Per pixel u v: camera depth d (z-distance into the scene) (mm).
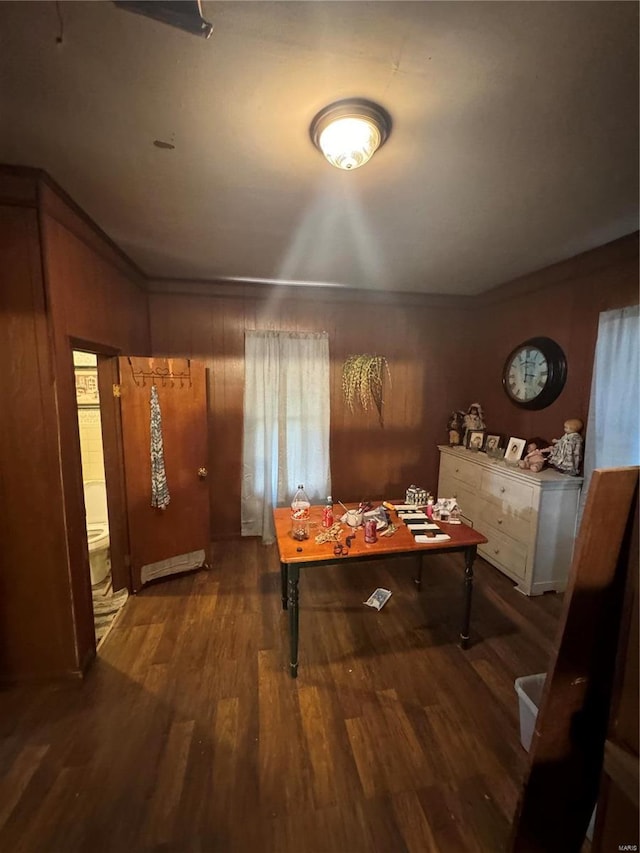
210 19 942
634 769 751
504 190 1789
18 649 1870
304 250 2617
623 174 1646
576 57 1050
